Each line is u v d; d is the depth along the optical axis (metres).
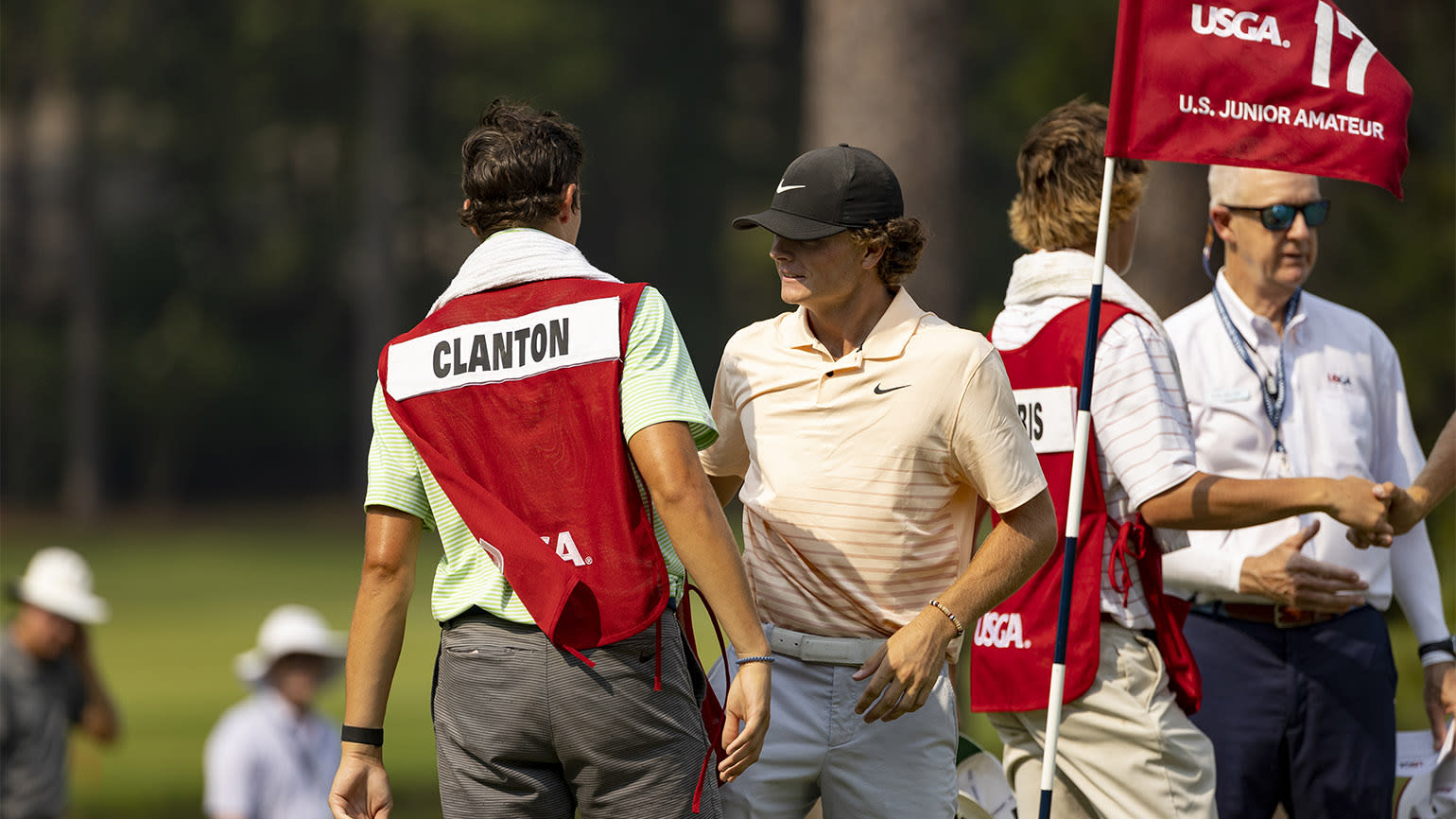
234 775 27.30
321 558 122.38
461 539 12.72
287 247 179.12
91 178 168.50
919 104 41.56
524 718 12.32
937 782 14.30
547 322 12.57
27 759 27.12
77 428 162.38
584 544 12.22
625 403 12.30
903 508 13.88
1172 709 15.20
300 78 178.12
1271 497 14.40
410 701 62.38
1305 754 16.56
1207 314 17.16
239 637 81.62
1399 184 14.64
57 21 168.38
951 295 41.84
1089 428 14.94
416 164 181.50
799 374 14.16
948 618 13.27
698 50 181.00
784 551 14.26
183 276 178.88
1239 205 16.70
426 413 12.68
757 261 164.88
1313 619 16.61
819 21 42.38
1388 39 39.47
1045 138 15.73
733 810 14.23
